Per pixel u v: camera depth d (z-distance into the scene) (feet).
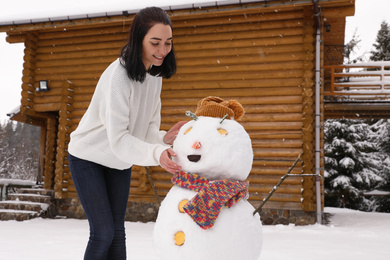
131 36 6.68
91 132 7.31
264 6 24.64
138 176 28.12
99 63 30.37
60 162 29.58
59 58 31.24
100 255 7.05
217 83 27.20
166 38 6.62
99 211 7.14
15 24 29.63
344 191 54.85
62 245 15.61
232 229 5.65
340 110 42.11
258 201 25.50
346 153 56.95
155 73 7.41
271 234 19.48
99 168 7.47
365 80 35.99
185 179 6.11
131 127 7.37
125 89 6.82
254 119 26.23
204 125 6.36
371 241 17.44
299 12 26.18
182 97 27.81
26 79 31.35
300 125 25.55
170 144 8.07
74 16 28.07
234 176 6.22
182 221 5.71
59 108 30.89
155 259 12.26
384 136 68.49
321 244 16.19
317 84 25.31
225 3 24.84
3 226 23.57
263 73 26.53
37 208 28.94
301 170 25.11
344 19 28.99
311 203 24.50
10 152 132.77
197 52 27.81
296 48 26.18
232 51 27.22
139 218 27.81
